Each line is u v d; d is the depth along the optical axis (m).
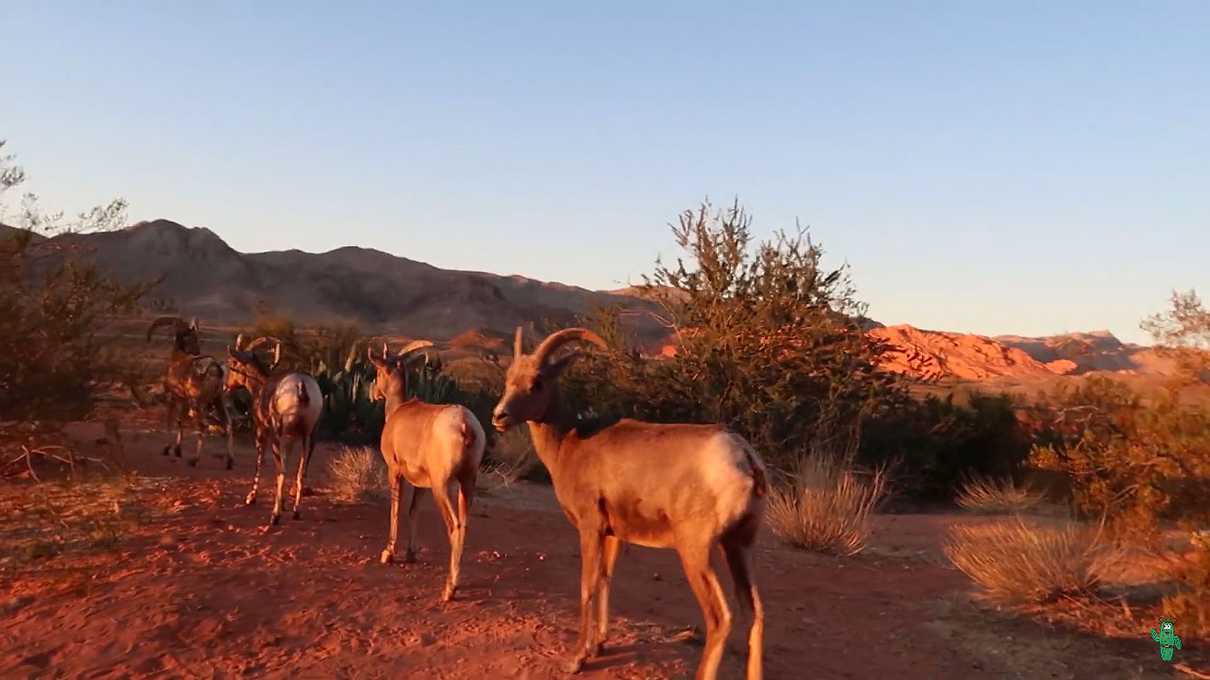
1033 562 10.04
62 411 11.15
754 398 20.08
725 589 6.11
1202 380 9.73
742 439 6.39
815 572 11.60
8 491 11.99
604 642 7.34
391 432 9.62
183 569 9.19
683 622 8.52
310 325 28.91
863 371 21.02
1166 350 9.80
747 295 21.61
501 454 19.75
